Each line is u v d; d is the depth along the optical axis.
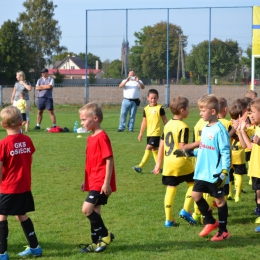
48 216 7.96
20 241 6.74
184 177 7.39
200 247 6.47
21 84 19.30
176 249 6.39
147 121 11.64
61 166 12.39
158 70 31.52
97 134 6.23
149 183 10.55
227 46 30.55
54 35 68.25
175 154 7.31
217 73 30.91
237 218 7.91
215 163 6.59
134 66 31.64
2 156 5.85
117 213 8.15
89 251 6.30
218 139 6.56
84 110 6.23
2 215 5.95
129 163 12.91
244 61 30.58
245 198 9.38
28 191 6.05
